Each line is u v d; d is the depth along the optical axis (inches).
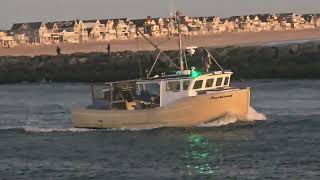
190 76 3523.6
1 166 2940.5
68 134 3720.5
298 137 3344.0
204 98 3518.7
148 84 3612.2
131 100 3671.3
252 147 3112.7
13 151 3307.1
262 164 2755.9
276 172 2608.3
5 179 2691.9
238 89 3636.8
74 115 3838.6
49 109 5403.5
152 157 2977.4
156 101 3614.7
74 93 7185.0
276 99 5433.1
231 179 2532.0
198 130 3545.8
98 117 3720.5
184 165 2795.3
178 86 3548.2
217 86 3646.7
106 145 3307.1
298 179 2486.5
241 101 3631.9
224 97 3558.1
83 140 3499.0
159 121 3580.2
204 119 3570.4
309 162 2755.9
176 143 3257.9
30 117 4803.2
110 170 2763.3
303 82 7204.7
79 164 2915.8
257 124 3742.6
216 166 2753.4
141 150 3137.3
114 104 3698.3
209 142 3257.9
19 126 4244.6
